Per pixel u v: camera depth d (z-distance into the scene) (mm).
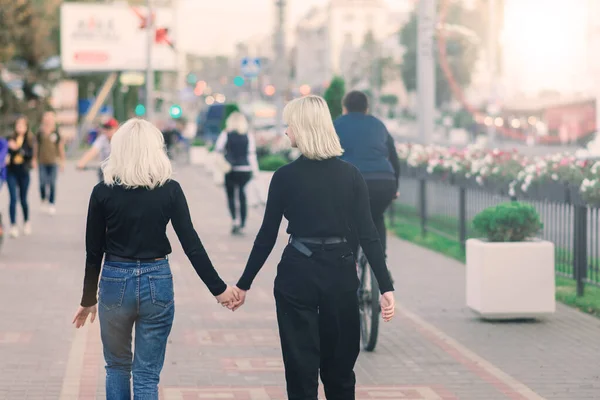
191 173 46938
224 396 8133
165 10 63375
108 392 6375
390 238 20656
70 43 62531
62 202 28969
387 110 141375
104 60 62969
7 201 29125
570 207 13414
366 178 10094
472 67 100000
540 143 63438
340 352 6398
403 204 22828
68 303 12445
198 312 11961
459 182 17766
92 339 10297
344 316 6336
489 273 11273
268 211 6391
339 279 6289
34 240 19344
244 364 9281
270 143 38188
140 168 6168
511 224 11461
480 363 9336
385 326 11109
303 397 6254
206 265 6340
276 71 56312
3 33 56844
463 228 17547
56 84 62188
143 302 6219
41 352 9703
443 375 8883
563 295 12961
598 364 9320
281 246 18391
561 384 8602
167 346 10047
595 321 11383
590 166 13852
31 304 12359
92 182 38844
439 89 102812
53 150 24438
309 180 6324
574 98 56031
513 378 8805
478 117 68188
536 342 10297
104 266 6262
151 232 6227
